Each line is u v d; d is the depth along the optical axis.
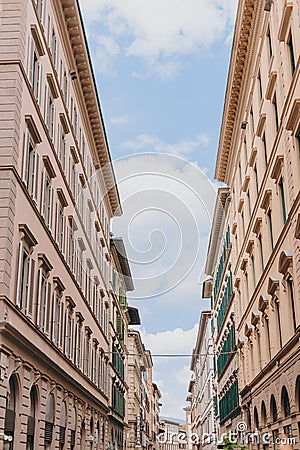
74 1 24.75
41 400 20.27
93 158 36.09
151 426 96.25
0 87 17.84
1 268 16.03
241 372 34.59
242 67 29.62
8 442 16.48
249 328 29.84
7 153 17.11
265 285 25.39
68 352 25.91
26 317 17.91
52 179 23.11
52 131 23.42
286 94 20.16
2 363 15.44
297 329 18.62
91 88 30.55
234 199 35.97
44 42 21.97
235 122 33.69
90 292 33.12
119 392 48.66
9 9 18.66
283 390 22.22
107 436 39.81
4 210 16.55
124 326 55.94
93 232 27.83
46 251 21.58
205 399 61.03
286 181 20.42
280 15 21.03
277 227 22.58
